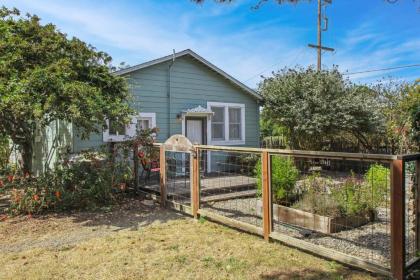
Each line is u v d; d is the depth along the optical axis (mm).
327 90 12188
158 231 5121
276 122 13352
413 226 3754
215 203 7074
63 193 6488
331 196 5379
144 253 4164
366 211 5391
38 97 5793
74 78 6953
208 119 11383
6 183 7730
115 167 7348
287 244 4383
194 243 4523
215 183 8789
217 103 11719
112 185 7086
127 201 7332
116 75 8297
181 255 4078
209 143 11406
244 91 12469
